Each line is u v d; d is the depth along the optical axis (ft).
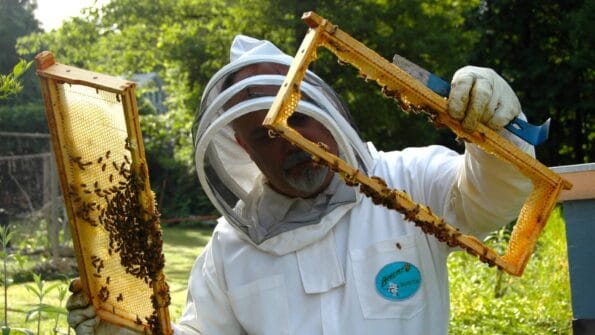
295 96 7.34
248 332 9.68
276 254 9.45
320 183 9.18
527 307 24.99
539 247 33.45
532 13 92.63
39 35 87.40
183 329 9.89
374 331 9.06
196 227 86.33
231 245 9.89
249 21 74.33
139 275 8.25
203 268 10.30
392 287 9.18
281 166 9.16
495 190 8.50
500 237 30.14
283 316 9.30
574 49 84.33
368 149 9.98
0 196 55.42
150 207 8.07
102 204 8.38
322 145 7.50
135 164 7.74
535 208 8.12
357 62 7.52
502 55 92.48
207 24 80.12
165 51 78.07
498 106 7.57
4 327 10.20
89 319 8.75
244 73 9.41
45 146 67.97
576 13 78.95
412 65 7.69
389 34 69.51
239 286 9.61
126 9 81.46
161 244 8.20
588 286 13.82
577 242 13.85
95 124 7.96
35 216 51.60
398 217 9.45
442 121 7.70
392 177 9.79
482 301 25.07
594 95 86.22
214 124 8.93
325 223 9.29
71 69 7.80
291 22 70.38
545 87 89.81
